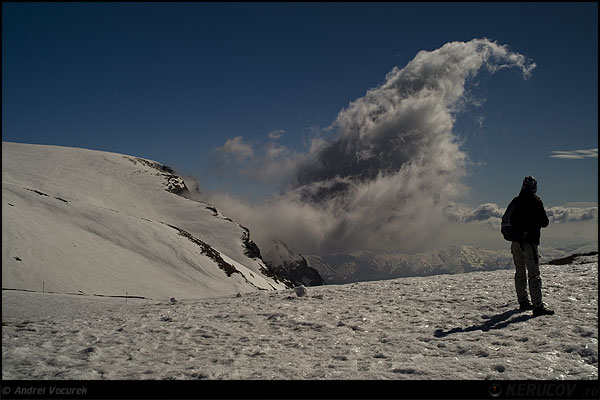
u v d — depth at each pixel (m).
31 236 74.31
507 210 9.51
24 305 20.84
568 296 10.20
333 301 11.83
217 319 10.06
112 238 92.19
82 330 9.02
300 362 6.80
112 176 157.75
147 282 76.81
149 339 8.29
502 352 6.91
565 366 6.24
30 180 132.62
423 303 10.83
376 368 6.47
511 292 11.32
